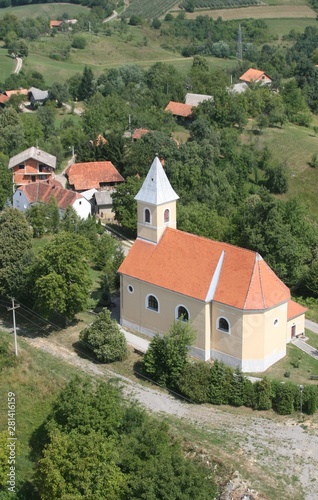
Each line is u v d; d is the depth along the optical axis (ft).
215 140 503.20
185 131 553.64
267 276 251.60
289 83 621.31
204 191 425.69
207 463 206.69
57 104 624.18
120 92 634.02
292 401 231.91
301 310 276.41
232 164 493.77
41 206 376.07
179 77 648.79
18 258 292.61
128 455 197.06
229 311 248.52
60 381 237.04
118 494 186.80
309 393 231.91
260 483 199.31
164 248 268.82
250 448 213.87
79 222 365.61
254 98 585.22
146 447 198.80
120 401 231.30
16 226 294.66
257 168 506.07
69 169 447.42
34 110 622.95
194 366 241.55
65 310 269.64
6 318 290.15
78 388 211.20
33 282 279.69
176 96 612.29
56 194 406.21
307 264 347.15
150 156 449.48
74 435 196.44
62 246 270.26
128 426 209.77
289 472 204.23
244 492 196.03
